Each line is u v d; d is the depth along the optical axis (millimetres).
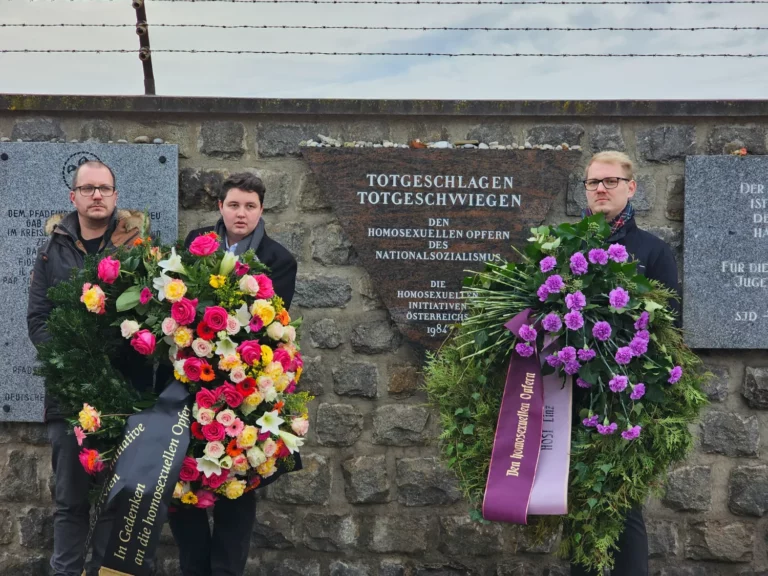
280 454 3139
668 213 4324
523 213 4293
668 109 4246
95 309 2990
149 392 3170
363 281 4344
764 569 4320
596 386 3025
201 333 2980
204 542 3396
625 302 2938
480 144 4320
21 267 4270
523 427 3043
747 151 4289
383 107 4281
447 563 4355
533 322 3035
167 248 3234
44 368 3084
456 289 4297
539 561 4344
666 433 3000
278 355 3086
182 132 4344
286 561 4363
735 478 4316
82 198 3572
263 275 3150
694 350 4332
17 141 4277
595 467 2990
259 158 4344
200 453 3020
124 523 2865
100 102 4277
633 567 3275
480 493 3176
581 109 4262
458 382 3205
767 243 4242
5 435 4355
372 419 4344
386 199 4293
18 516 4367
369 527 4359
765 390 4289
